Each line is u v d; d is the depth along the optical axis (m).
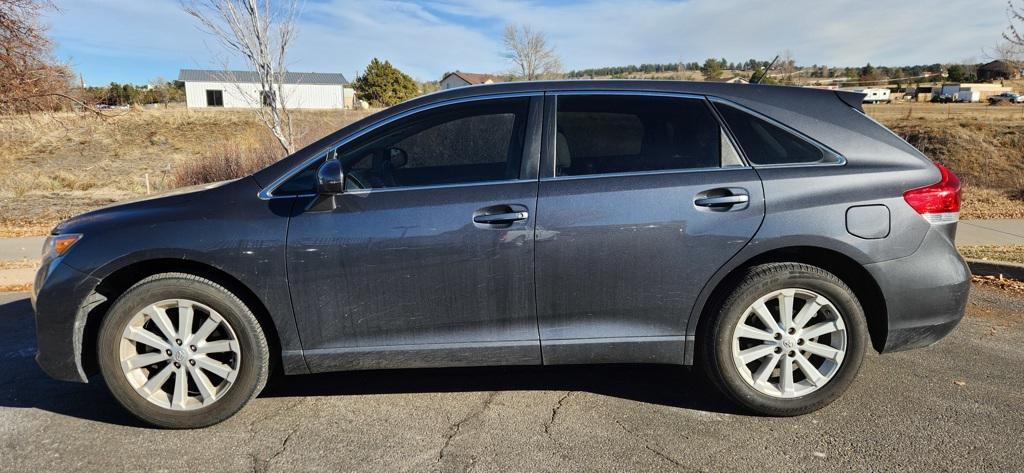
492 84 3.45
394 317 3.24
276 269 3.17
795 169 3.21
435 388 3.79
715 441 3.09
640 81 3.43
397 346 3.28
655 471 2.84
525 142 3.29
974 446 3.00
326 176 3.03
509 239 3.15
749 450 3.00
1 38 9.94
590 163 3.27
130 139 27.97
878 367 3.97
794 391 3.28
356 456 3.01
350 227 3.16
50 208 12.34
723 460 2.92
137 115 31.42
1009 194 11.81
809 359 3.34
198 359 3.23
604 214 3.15
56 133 26.20
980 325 4.80
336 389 3.80
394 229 3.16
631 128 3.31
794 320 3.24
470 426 3.29
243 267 3.15
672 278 3.19
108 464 2.98
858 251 3.15
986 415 3.31
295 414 3.47
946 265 3.22
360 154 3.32
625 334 3.27
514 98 3.37
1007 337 4.52
